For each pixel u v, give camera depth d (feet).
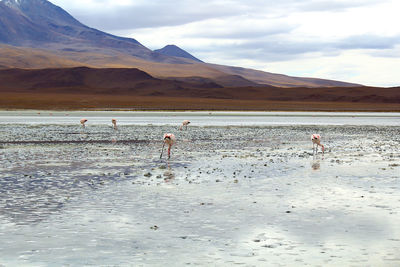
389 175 66.54
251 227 39.50
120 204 47.78
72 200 49.47
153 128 168.55
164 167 73.82
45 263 31.24
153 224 40.52
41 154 90.22
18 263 31.27
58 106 327.47
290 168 73.26
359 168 73.61
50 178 62.85
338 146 111.96
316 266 30.63
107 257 32.37
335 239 36.22
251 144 114.62
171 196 51.65
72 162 79.25
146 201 49.14
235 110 327.06
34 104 335.47
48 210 45.09
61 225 40.09
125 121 209.97
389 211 44.88
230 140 125.39
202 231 38.45
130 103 369.71
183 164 77.92
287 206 47.01
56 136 132.26
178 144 113.80
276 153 95.25
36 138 125.49
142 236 37.09
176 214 43.83
